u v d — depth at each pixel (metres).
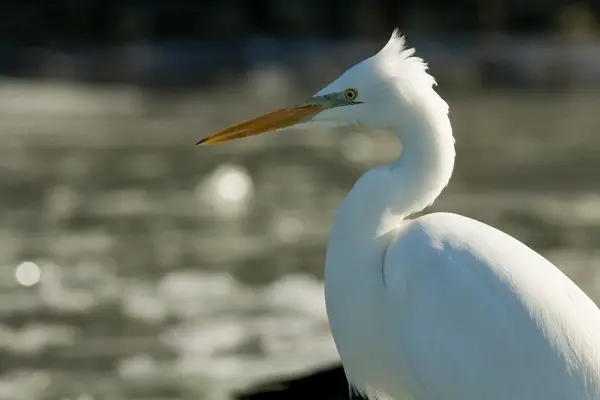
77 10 49.84
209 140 6.41
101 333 12.45
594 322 5.74
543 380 5.58
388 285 6.06
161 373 11.00
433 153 6.10
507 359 5.65
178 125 32.47
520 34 51.53
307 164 25.81
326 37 50.97
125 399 10.29
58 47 46.62
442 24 52.22
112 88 41.56
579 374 5.56
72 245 17.14
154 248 16.88
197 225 18.77
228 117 34.22
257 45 47.09
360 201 6.15
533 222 19.05
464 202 20.92
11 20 49.03
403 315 6.00
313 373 8.86
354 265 6.15
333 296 6.25
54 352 11.80
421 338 5.89
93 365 11.30
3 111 34.56
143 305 13.52
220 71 44.03
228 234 18.03
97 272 15.42
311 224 18.95
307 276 15.19
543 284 5.78
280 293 14.09
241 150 27.80
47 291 14.32
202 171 24.42
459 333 5.78
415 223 6.17
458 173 24.53
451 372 5.79
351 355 6.34
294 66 44.06
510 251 5.92
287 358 11.36
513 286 5.74
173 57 44.66
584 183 23.28
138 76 43.53
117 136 30.00
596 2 53.16
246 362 11.27
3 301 13.80
